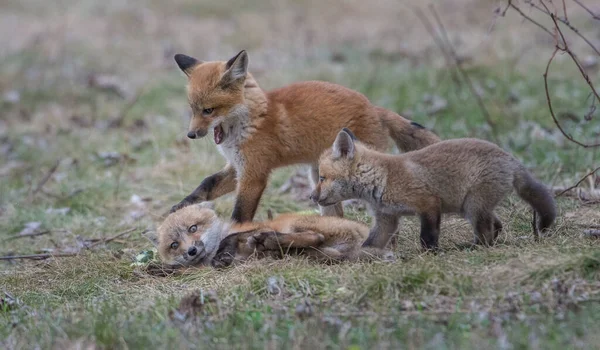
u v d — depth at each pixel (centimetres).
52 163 1831
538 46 2358
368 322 805
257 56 2662
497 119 1733
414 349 728
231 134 1218
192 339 780
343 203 1359
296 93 1221
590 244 971
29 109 2294
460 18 2911
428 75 2108
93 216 1485
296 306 863
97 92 2416
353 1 3362
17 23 3219
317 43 2734
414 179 997
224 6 3441
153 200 1538
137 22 3186
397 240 1095
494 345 721
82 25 3198
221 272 1045
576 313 789
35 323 883
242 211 1204
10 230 1438
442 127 1728
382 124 1222
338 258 1027
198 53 2750
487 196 993
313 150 1209
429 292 868
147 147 1873
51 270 1138
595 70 2067
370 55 2512
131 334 803
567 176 1395
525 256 927
